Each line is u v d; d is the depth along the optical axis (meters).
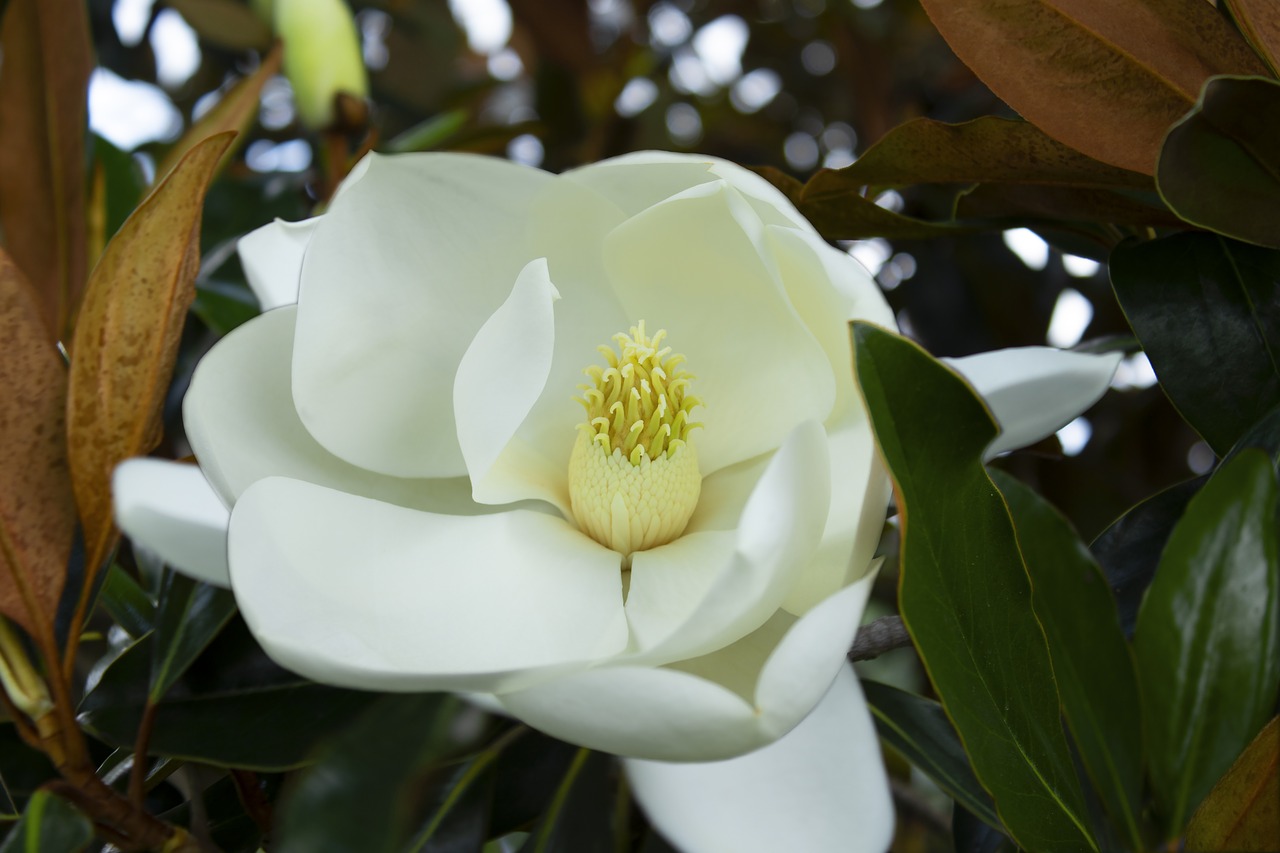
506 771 0.46
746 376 0.49
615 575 0.47
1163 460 0.86
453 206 0.47
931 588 0.42
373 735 0.39
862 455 0.44
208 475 0.43
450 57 1.17
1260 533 0.43
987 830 0.49
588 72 1.12
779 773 0.40
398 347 0.47
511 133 0.85
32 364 0.44
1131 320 0.49
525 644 0.44
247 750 0.45
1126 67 0.48
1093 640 0.45
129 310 0.44
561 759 0.46
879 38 1.07
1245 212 0.47
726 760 0.39
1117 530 0.49
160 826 0.44
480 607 0.44
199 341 0.66
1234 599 0.43
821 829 0.39
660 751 0.39
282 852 0.38
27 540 0.44
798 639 0.38
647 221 0.47
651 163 0.45
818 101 1.19
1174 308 0.49
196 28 0.91
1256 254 0.49
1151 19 0.48
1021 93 0.48
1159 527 0.48
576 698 0.38
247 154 1.03
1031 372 0.46
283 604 0.42
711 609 0.40
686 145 1.10
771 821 0.39
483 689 0.39
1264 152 0.45
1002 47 0.48
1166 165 0.46
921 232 0.55
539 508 0.49
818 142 1.19
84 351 0.44
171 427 0.67
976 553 0.43
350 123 0.69
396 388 0.47
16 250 0.62
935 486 0.42
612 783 0.46
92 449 0.45
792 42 1.19
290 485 0.43
